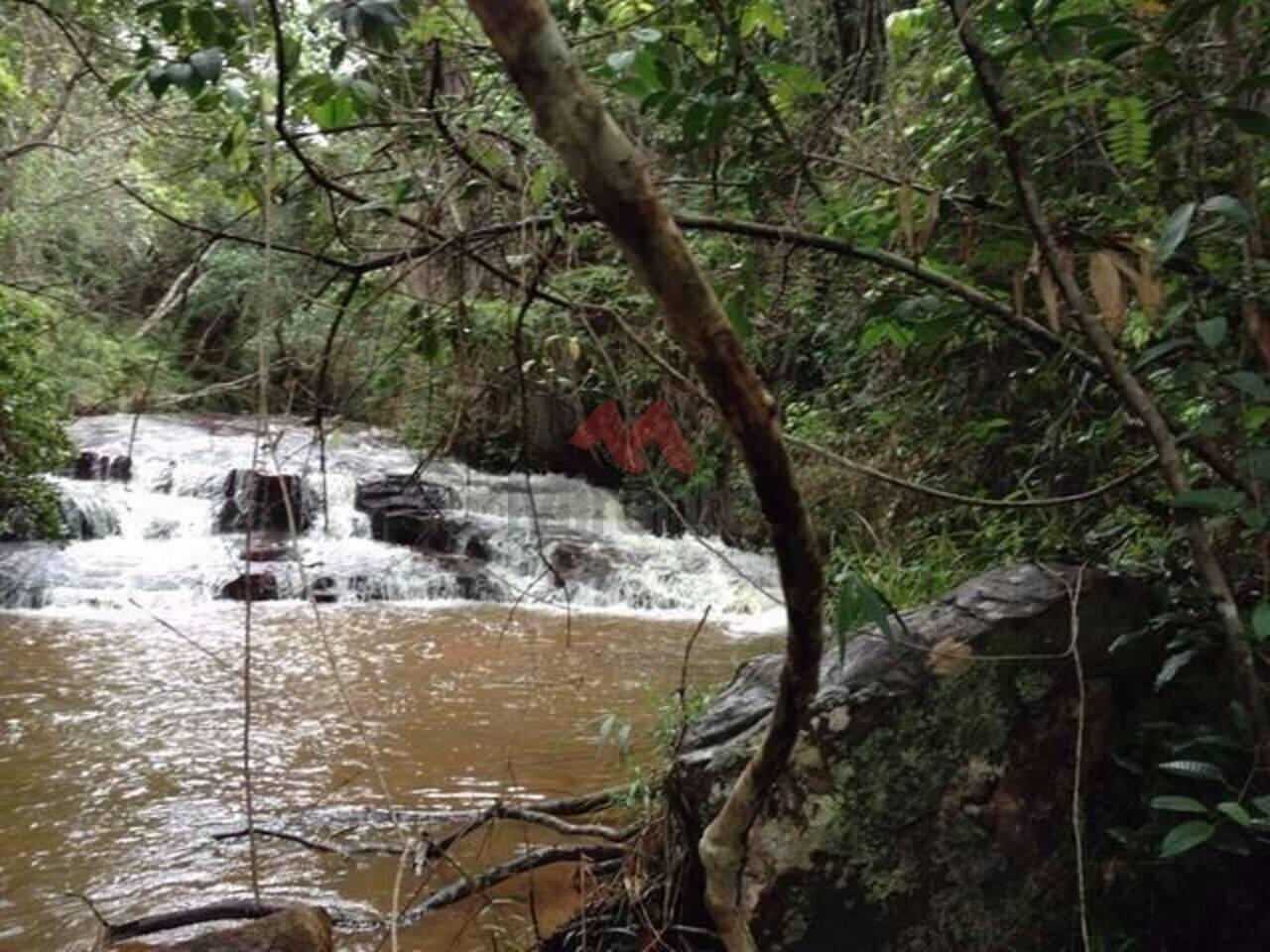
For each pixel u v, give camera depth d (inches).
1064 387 142.5
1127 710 109.7
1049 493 149.9
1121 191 102.8
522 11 47.1
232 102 82.2
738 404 54.2
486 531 467.5
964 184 126.8
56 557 423.8
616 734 183.3
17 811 199.5
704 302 51.7
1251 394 84.2
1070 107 97.8
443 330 99.0
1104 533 135.8
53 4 114.5
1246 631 95.0
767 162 106.0
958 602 113.2
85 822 194.9
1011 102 99.1
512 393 105.9
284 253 97.4
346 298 91.4
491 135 90.0
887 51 151.9
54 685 287.0
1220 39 104.6
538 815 156.6
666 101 98.0
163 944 144.9
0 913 160.7
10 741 240.2
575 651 345.7
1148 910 108.0
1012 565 118.3
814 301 178.1
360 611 401.1
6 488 327.6
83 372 232.5
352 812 196.7
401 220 89.6
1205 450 92.4
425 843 156.8
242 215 92.8
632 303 118.0
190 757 231.9
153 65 85.9
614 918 125.6
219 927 149.8
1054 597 110.2
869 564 186.9
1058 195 116.3
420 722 259.8
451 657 331.9
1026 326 95.2
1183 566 115.6
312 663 318.7
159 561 429.4
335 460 505.4
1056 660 108.1
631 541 481.7
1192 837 84.3
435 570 438.6
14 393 287.6
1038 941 106.4
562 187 93.5
